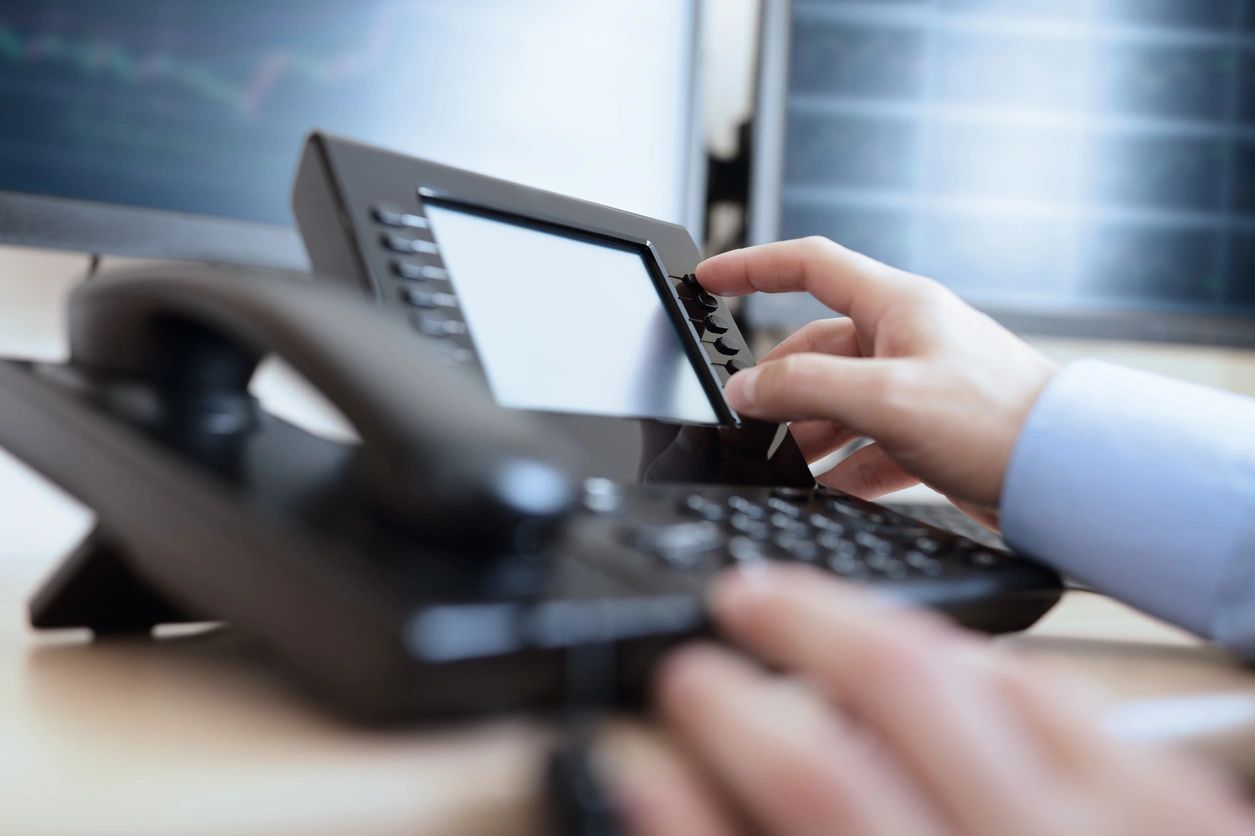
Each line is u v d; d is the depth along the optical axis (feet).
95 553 0.88
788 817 0.45
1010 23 3.01
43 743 0.56
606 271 1.37
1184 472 1.12
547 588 0.64
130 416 0.87
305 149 1.11
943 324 1.32
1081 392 1.22
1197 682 0.89
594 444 1.14
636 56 2.65
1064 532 1.18
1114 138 3.08
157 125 2.08
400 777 0.52
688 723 0.52
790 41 2.82
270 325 0.77
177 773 0.51
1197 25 3.13
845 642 0.52
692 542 0.81
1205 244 3.14
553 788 0.51
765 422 1.38
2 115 1.94
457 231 1.18
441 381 0.74
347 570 0.60
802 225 2.86
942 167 2.96
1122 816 0.46
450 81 2.43
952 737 0.47
